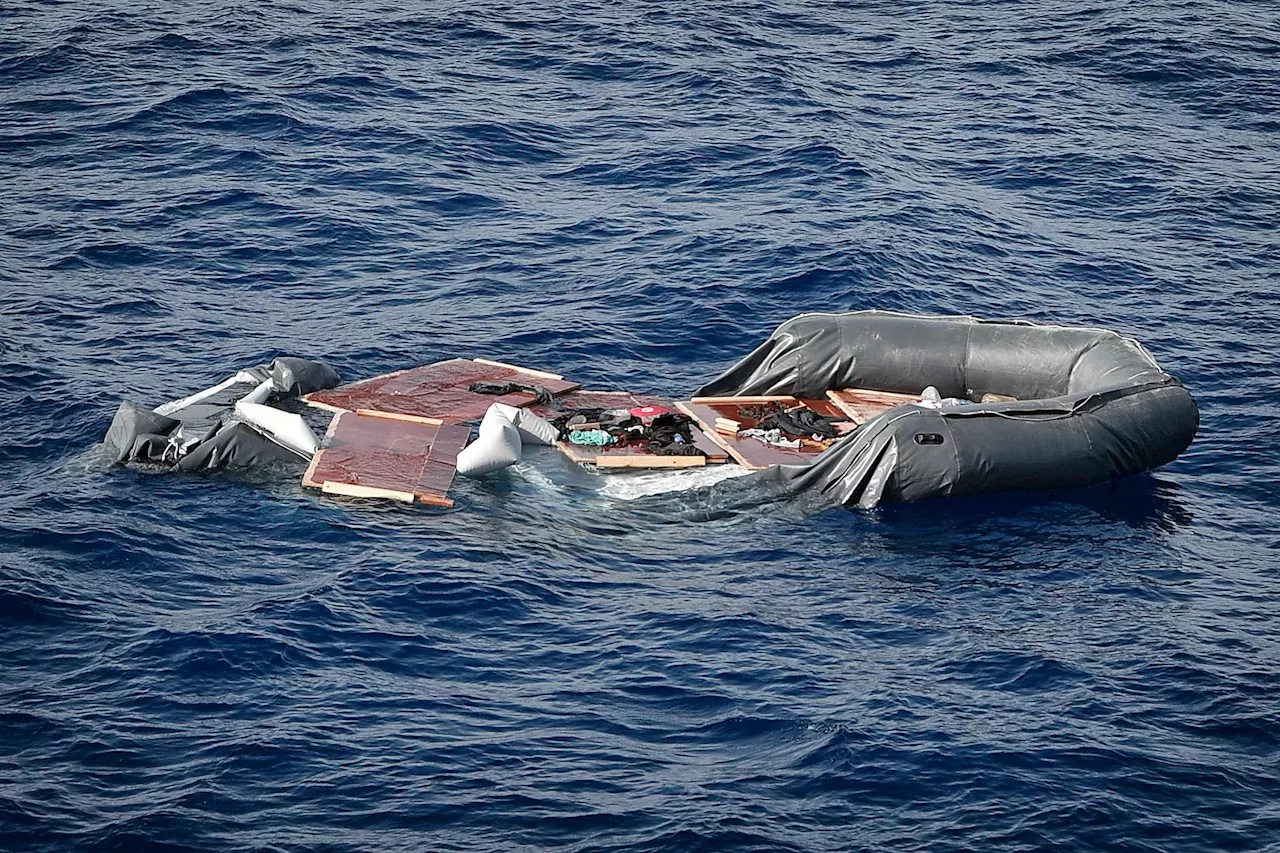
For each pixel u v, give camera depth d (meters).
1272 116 68.00
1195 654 29.41
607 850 22.98
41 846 22.44
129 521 32.88
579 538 33.69
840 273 49.53
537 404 39.97
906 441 35.41
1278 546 34.62
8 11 72.50
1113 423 36.72
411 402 39.50
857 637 29.86
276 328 45.03
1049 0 84.00
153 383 40.78
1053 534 34.62
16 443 36.75
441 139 60.19
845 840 23.52
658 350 44.69
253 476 35.50
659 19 77.12
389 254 50.66
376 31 72.81
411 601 30.34
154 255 49.38
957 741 26.14
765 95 67.25
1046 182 59.81
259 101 62.25
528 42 72.81
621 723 26.53
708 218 54.12
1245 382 43.81
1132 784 25.14
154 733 25.44
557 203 55.34
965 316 42.53
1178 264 52.91
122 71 65.44
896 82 70.88
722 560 33.09
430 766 24.91
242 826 23.19
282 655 27.95
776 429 38.50
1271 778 25.55
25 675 26.91
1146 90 70.62
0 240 49.62
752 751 25.80
